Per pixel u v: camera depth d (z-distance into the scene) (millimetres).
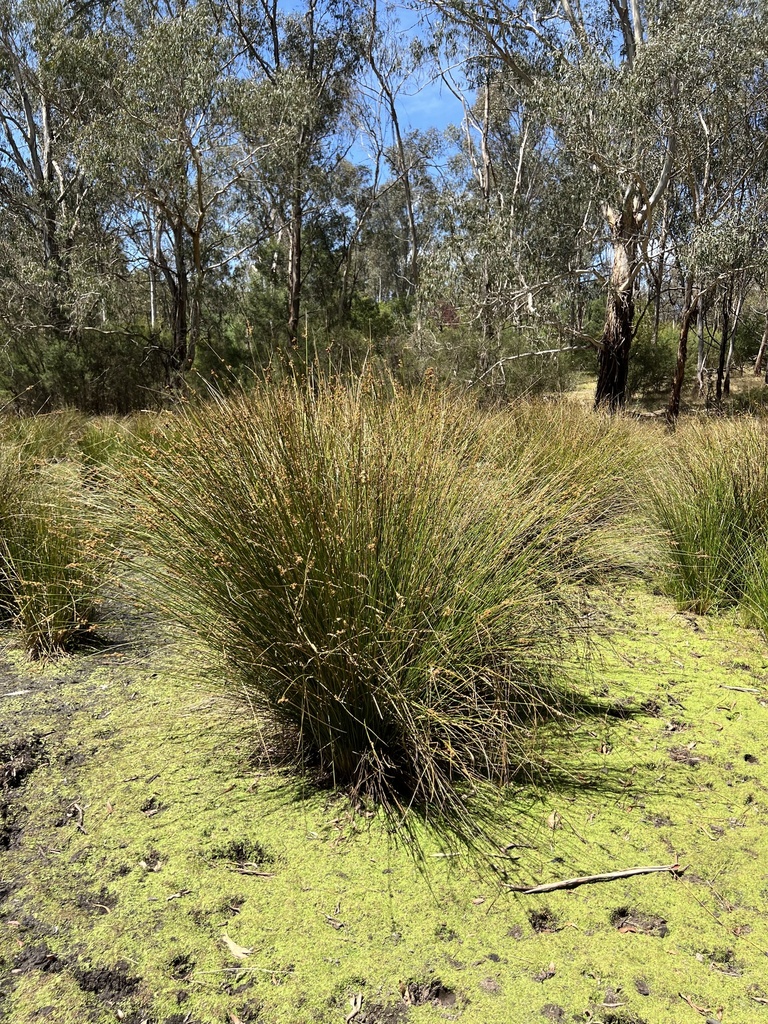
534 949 1875
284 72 17859
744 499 4410
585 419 6934
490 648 2549
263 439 2605
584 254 16734
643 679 3406
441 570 2535
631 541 4000
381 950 1870
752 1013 1696
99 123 16656
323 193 22234
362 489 2484
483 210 13914
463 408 3885
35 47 18125
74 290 17266
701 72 12469
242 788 2547
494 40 15203
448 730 2383
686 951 1874
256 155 17359
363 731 2496
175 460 2715
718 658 3668
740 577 4309
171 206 17141
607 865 2172
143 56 15406
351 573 2361
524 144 22672
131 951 1865
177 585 2670
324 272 23156
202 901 2027
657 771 2660
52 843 2264
